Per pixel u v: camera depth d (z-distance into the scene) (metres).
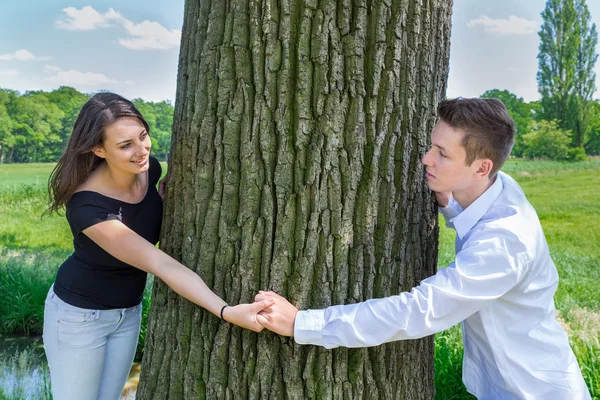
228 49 1.75
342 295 1.81
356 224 1.82
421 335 1.60
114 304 2.20
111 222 1.89
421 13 1.85
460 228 1.82
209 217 1.84
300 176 1.76
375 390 1.91
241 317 1.67
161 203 2.21
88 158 1.97
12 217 11.70
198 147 1.84
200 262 1.86
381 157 1.82
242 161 1.78
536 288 1.72
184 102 1.91
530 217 1.73
